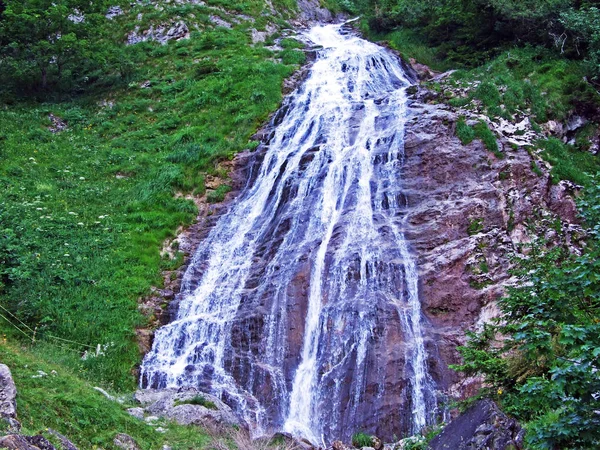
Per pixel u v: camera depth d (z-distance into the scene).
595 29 19.25
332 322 13.26
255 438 10.84
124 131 20.94
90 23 24.16
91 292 14.43
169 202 17.41
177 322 14.20
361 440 11.31
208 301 14.61
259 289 14.34
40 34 22.83
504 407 8.48
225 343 13.55
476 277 13.44
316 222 15.77
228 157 18.70
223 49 24.48
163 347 13.80
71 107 22.28
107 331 13.61
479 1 22.03
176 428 10.33
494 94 18.03
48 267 14.62
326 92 21.03
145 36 25.86
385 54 23.83
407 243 14.39
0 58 22.80
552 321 7.24
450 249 14.02
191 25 26.02
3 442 7.04
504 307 8.62
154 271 15.41
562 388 6.32
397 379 12.17
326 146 17.81
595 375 6.38
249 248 15.73
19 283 13.97
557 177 15.34
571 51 20.06
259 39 25.69
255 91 20.97
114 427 9.55
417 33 25.75
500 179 15.24
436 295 13.34
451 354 12.37
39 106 22.02
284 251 15.17
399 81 22.45
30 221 15.89
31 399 9.12
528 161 15.57
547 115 17.92
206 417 10.85
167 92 22.50
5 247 14.68
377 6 27.95
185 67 23.70
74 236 15.90
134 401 11.43
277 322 13.59
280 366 13.09
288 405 12.55
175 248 16.25
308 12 29.38
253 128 19.73
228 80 21.94
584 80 18.84
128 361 13.23
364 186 16.23
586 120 18.05
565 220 14.71
